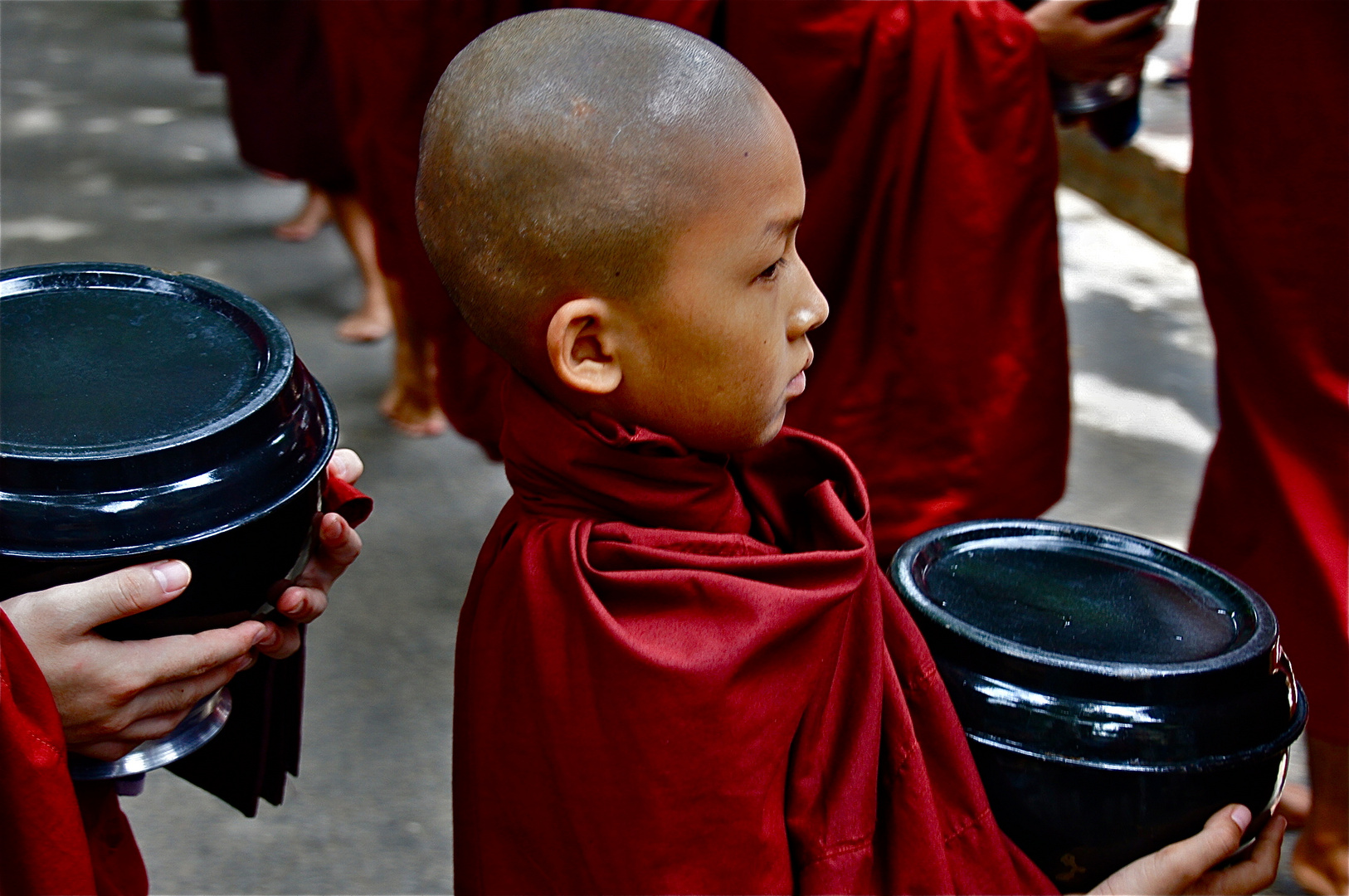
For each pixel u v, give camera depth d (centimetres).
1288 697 96
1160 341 380
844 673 89
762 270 83
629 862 83
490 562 95
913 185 192
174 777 222
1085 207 474
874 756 88
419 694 242
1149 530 290
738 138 81
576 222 80
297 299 408
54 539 85
